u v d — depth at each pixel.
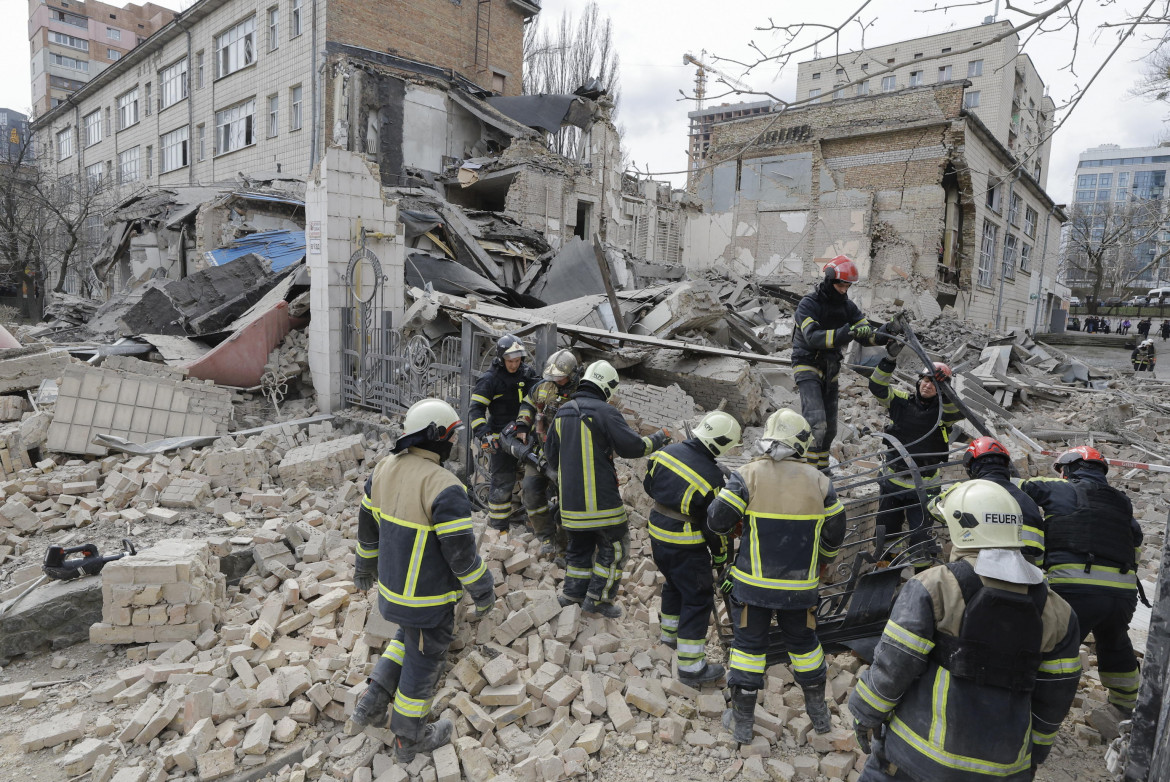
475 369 6.76
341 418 8.37
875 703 2.34
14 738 3.35
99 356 8.96
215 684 3.54
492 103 23.05
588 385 4.41
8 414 7.32
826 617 4.23
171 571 4.01
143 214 18.02
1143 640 4.56
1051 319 44.88
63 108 36.47
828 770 3.36
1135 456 9.95
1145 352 21.67
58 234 28.08
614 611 4.60
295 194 16.52
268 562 4.87
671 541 3.81
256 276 11.19
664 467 3.82
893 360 5.20
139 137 29.97
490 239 16.62
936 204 24.28
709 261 29.69
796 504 3.35
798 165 27.12
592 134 23.84
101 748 3.22
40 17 64.62
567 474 4.34
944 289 25.27
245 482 6.35
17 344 8.64
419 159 21.33
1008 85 29.88
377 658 3.81
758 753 3.47
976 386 11.97
